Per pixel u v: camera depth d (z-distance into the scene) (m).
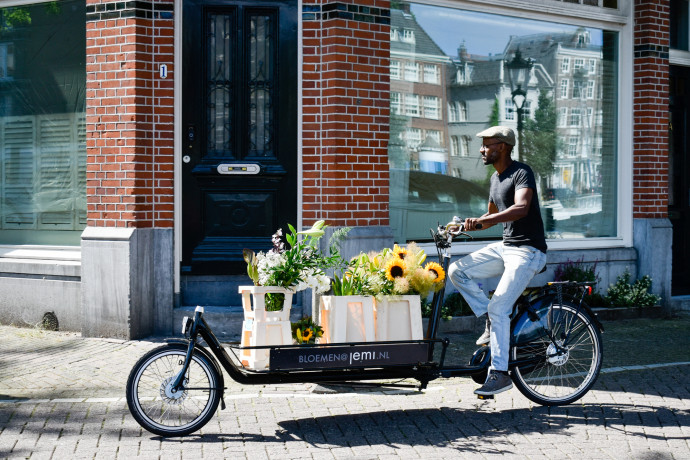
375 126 8.13
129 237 7.66
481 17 9.29
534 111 9.75
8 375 6.39
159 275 7.93
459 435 4.97
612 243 10.13
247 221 8.12
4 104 9.02
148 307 7.88
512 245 5.54
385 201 8.21
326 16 7.93
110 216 7.89
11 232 9.03
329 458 4.53
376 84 8.12
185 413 5.00
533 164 9.78
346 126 7.95
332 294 5.66
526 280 5.44
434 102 9.01
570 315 5.66
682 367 6.88
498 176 5.61
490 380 5.36
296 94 8.07
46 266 8.31
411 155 8.87
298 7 8.00
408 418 5.32
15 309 8.49
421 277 5.46
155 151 7.89
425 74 8.94
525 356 5.56
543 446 4.76
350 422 5.23
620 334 8.52
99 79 7.93
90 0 7.94
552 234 9.93
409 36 8.81
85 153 8.67
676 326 9.06
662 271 10.08
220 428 5.08
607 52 10.26
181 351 4.94
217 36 8.08
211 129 8.11
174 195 7.99
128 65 7.80
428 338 5.48
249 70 8.12
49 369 6.59
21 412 5.39
